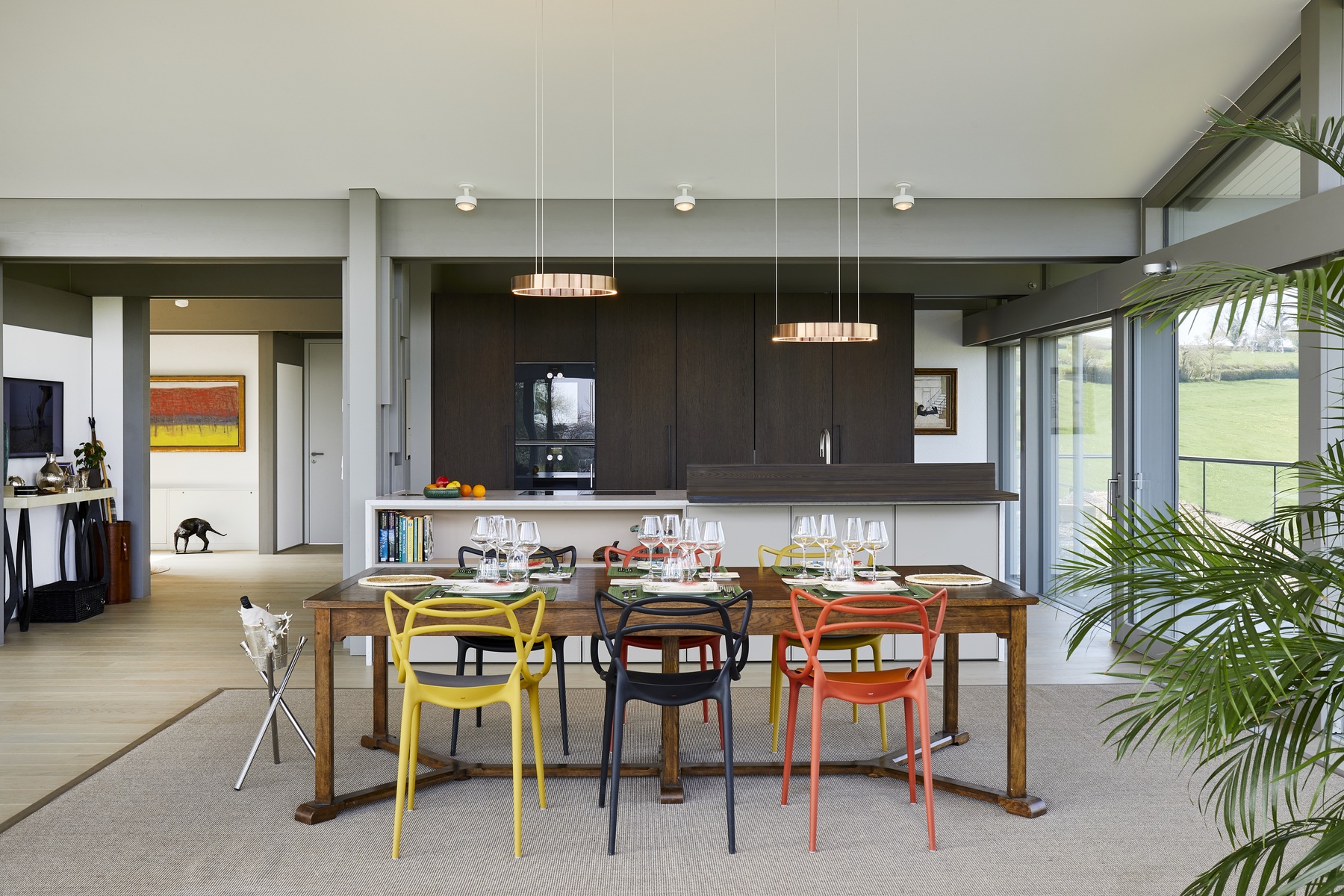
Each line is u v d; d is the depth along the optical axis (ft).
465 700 10.57
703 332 27.45
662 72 16.38
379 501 19.04
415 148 18.45
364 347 20.07
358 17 15.08
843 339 18.53
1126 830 10.85
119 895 9.30
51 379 24.44
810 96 16.99
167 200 20.12
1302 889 9.24
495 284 27.86
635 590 12.10
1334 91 14.35
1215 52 15.72
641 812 11.47
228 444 38.81
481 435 27.20
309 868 9.87
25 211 19.99
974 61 16.06
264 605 25.62
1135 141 18.25
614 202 20.44
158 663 19.03
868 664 18.75
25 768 12.98
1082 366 23.45
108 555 25.68
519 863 10.01
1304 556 6.64
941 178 19.62
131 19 15.08
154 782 12.37
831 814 11.38
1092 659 19.11
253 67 16.19
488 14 15.02
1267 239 15.37
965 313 29.86
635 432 27.37
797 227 20.51
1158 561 7.06
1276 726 6.22
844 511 18.93
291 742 14.07
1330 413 13.85
